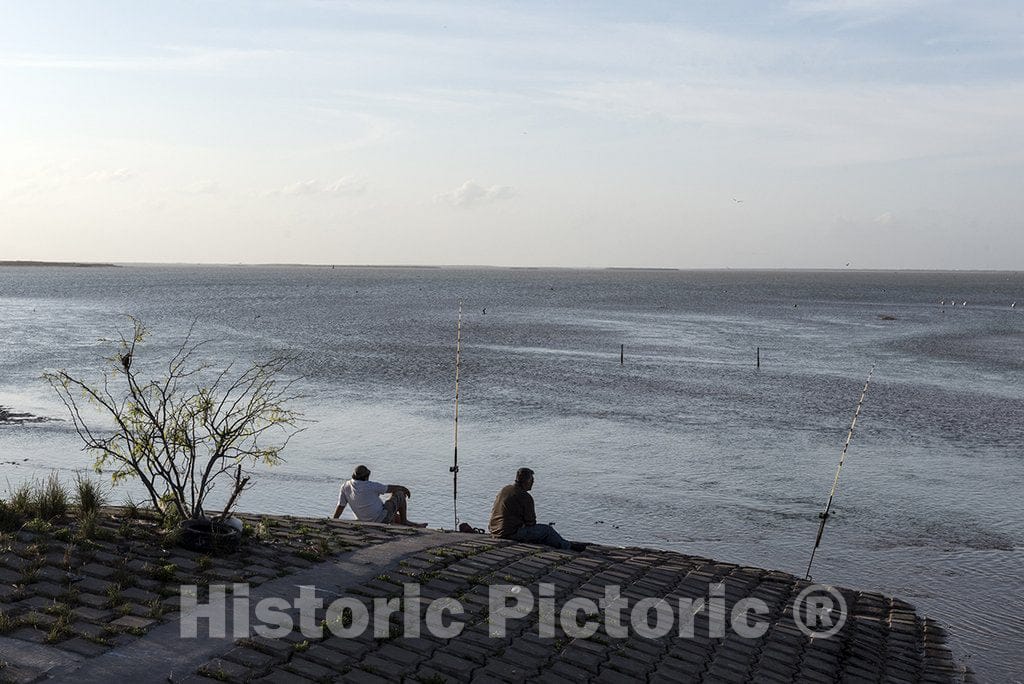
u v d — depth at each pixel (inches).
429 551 394.3
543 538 443.2
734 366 1626.5
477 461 795.4
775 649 345.7
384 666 276.7
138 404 410.3
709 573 429.7
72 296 4655.5
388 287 6830.7
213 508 612.1
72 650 255.3
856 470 783.7
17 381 1301.7
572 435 923.4
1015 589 492.7
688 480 735.7
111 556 333.4
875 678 338.0
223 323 2635.3
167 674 248.2
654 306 4202.8
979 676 364.8
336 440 879.7
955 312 3944.4
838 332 2608.3
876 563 536.7
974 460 836.0
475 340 2113.7
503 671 287.1
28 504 378.3
